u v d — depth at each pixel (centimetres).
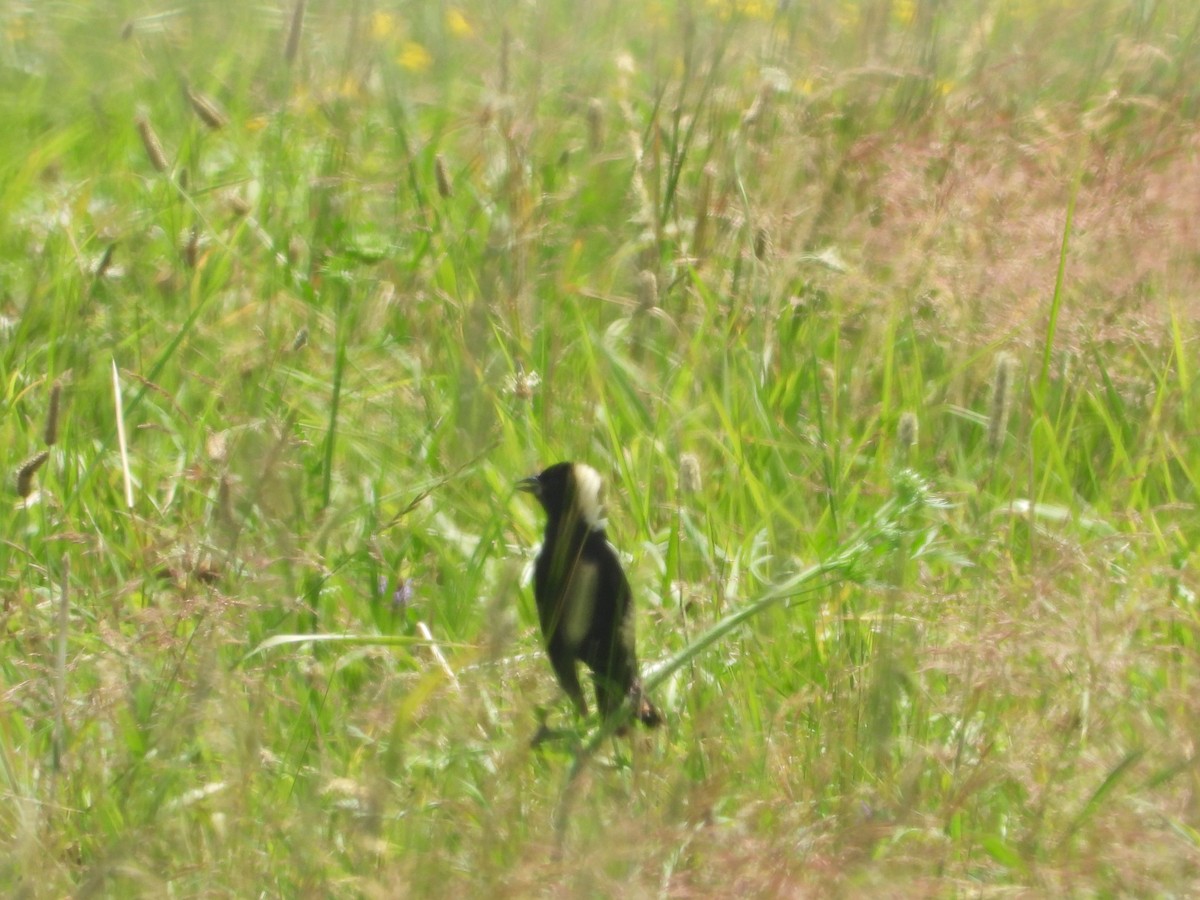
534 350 1137
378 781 653
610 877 627
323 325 1213
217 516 870
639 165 1368
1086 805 709
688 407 1132
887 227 1220
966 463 1085
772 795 711
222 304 1235
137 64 1786
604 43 1822
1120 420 1122
